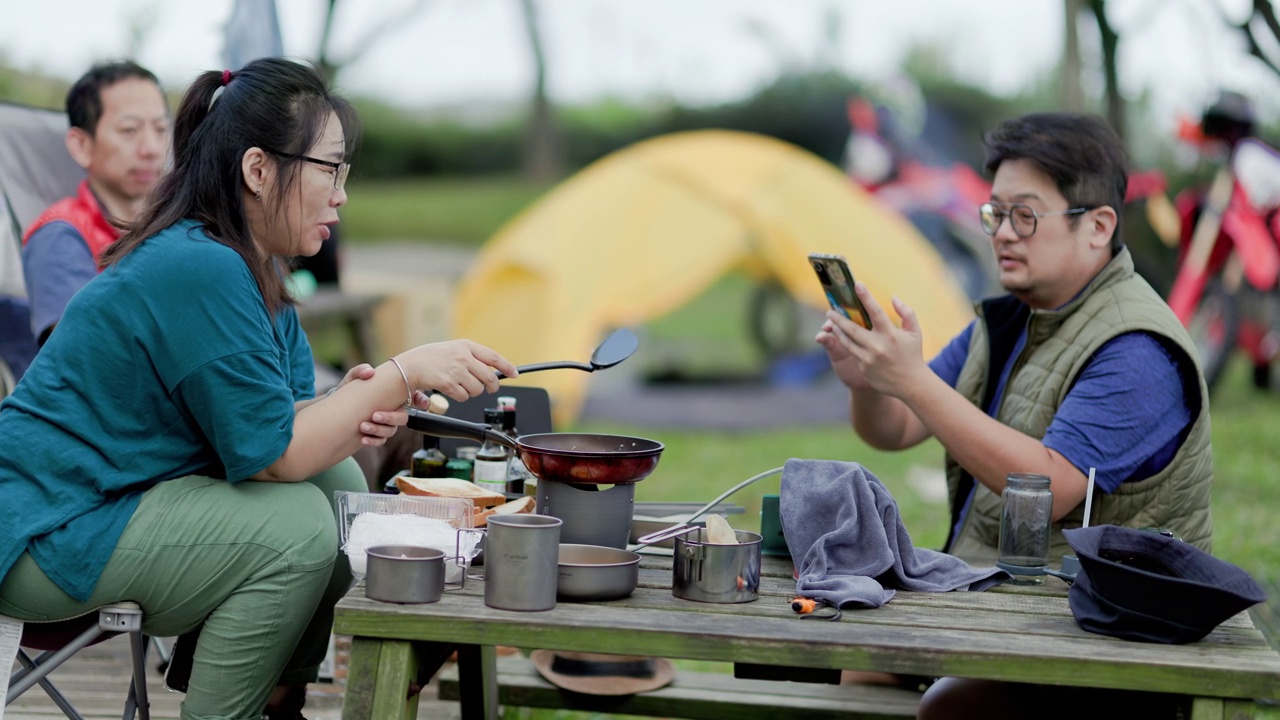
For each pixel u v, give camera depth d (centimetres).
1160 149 1180
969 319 747
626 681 250
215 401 178
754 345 959
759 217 682
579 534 185
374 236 1772
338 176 198
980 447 207
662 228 683
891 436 261
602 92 2123
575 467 182
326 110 193
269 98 189
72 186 320
